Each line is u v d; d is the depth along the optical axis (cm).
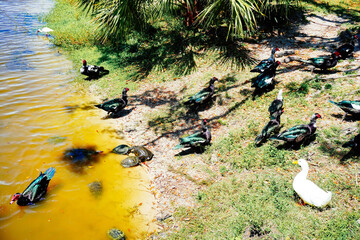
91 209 683
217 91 1134
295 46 1347
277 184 684
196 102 1020
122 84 1321
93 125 1041
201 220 637
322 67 1030
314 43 1345
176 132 978
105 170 820
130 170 826
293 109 926
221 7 1109
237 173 757
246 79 1172
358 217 561
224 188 713
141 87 1285
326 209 603
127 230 630
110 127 1038
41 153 866
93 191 734
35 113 1079
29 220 643
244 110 1002
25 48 1725
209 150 858
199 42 1485
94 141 952
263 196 657
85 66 1355
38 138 938
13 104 1119
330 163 710
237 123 953
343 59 1127
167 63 1414
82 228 630
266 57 1291
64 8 2606
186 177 778
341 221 562
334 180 662
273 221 593
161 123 1033
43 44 1819
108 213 675
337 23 1512
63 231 620
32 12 2528
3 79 1310
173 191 738
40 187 698
